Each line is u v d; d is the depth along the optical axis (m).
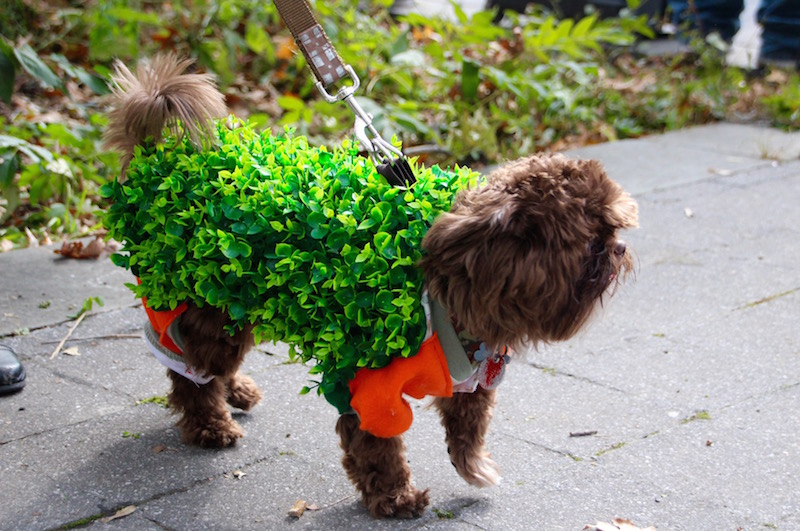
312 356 2.50
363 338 2.38
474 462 2.71
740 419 3.17
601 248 2.32
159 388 3.31
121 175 2.92
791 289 4.32
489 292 2.22
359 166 2.55
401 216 2.39
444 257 2.26
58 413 3.10
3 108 5.75
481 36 6.42
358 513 2.60
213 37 7.27
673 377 3.48
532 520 2.58
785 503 2.66
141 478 2.73
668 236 4.98
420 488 2.75
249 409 3.19
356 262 2.33
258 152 2.66
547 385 3.43
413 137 6.18
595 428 3.11
